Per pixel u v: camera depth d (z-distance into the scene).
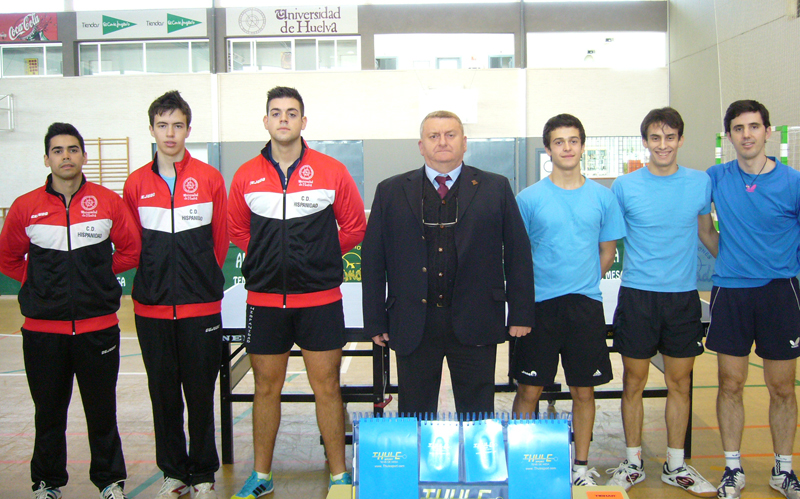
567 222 2.28
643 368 2.42
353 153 11.45
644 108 11.34
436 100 11.24
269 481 2.42
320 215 2.23
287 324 2.26
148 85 11.34
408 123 11.36
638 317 2.38
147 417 3.42
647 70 11.30
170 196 2.24
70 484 2.52
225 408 2.74
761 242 2.28
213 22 11.28
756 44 8.54
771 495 2.37
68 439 3.07
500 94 11.30
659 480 2.53
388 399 2.73
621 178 2.45
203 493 2.32
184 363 2.28
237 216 2.30
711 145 9.86
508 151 11.36
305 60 11.52
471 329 2.03
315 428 3.31
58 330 2.18
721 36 9.41
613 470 2.59
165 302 2.23
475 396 2.09
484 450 1.43
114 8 11.38
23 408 3.61
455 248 2.05
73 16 11.38
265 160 2.25
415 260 2.05
